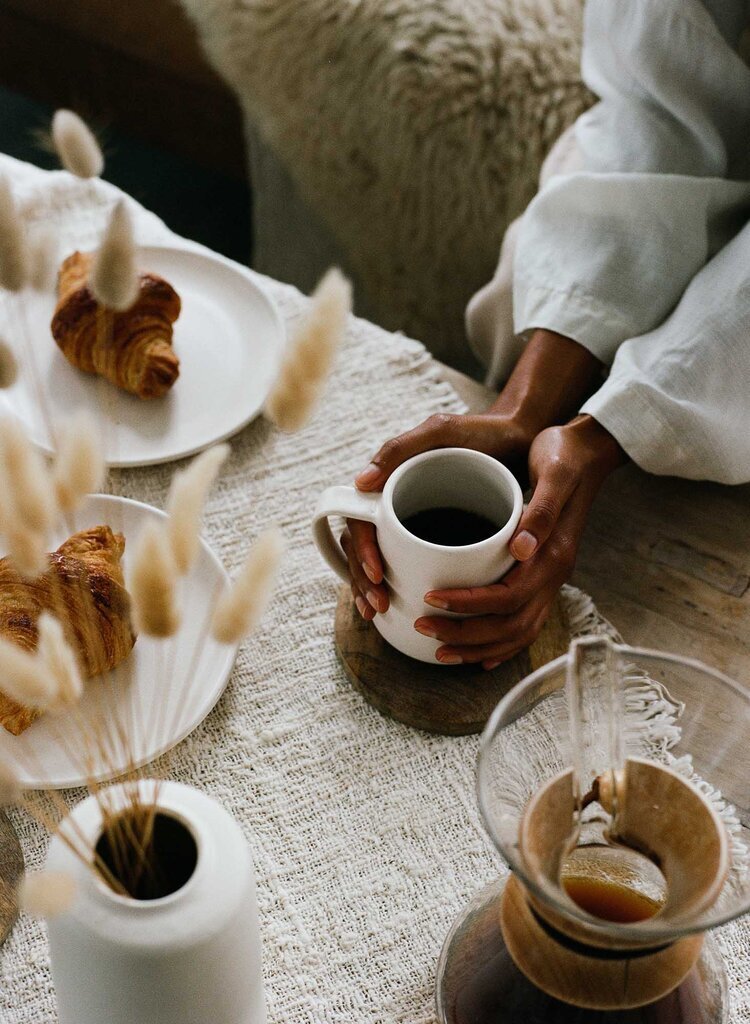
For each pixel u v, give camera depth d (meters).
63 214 1.36
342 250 2.18
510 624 1.04
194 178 2.87
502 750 0.81
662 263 1.25
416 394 1.26
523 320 1.27
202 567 1.10
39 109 2.98
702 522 1.19
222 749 1.04
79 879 0.77
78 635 1.00
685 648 1.11
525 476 1.18
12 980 0.94
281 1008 0.94
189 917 0.77
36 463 0.71
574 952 0.78
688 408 1.16
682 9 1.27
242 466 1.21
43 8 2.65
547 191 1.29
